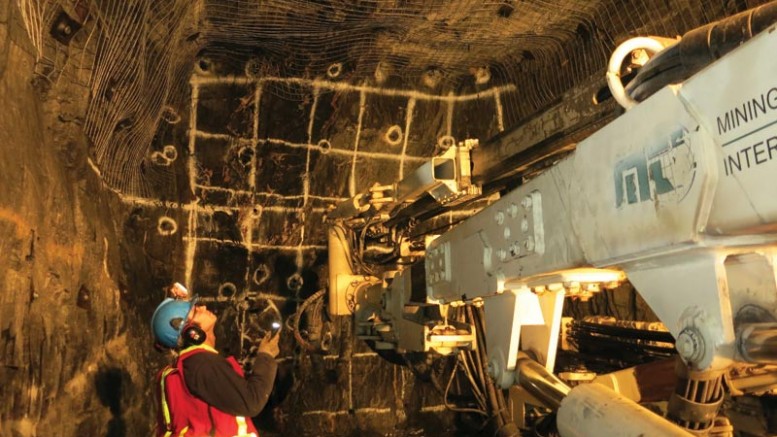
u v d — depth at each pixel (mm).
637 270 1282
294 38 4887
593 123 1851
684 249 1080
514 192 1883
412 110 5840
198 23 4461
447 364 5734
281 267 5523
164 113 4891
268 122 5445
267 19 4508
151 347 4297
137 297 4188
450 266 2609
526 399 3502
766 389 2348
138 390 3900
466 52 5301
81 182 3385
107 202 3896
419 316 3393
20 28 2635
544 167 2371
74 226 3152
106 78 3494
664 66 1244
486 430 5418
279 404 5430
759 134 880
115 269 3787
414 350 3502
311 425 5484
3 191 2375
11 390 2396
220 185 5297
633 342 3156
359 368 5680
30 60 2758
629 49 1355
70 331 3012
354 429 5582
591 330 3482
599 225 1335
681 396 1682
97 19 3207
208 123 5242
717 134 971
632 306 4969
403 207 3936
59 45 3006
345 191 5734
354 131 5715
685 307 1129
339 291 4797
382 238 5070
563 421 1528
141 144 4367
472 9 4414
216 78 5230
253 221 5426
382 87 5715
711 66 980
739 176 926
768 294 1023
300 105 5504
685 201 1035
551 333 1871
